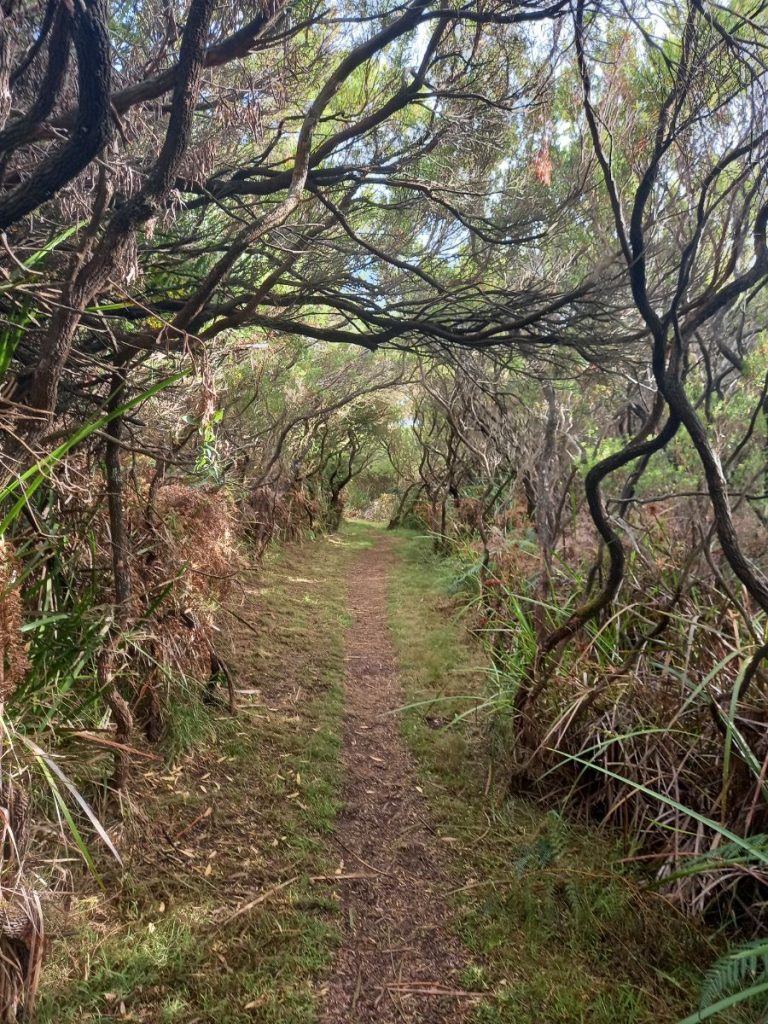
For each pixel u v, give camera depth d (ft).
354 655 20.03
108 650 10.34
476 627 20.16
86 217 10.96
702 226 8.06
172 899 8.89
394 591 27.99
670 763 10.12
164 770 11.75
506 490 30.78
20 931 6.03
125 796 10.23
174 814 10.70
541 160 11.70
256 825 10.88
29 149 10.87
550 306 13.08
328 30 12.39
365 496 76.84
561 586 14.82
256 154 14.78
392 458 58.13
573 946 8.53
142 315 13.09
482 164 13.64
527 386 21.84
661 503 13.82
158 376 13.39
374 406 48.03
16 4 8.82
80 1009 7.06
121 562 11.12
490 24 10.47
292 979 7.89
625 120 9.63
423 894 9.68
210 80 12.08
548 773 11.32
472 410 28.17
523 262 15.37
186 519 15.49
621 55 9.39
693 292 11.73
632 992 7.77
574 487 16.61
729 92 8.51
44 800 9.21
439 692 16.81
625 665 10.87
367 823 11.43
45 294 7.61
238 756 12.84
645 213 10.57
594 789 11.60
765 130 7.79
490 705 15.07
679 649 11.00
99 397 10.80
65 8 7.41
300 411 34.14
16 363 10.40
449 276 15.87
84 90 7.35
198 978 7.72
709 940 8.27
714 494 8.11
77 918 8.22
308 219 14.47
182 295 14.80
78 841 7.22
